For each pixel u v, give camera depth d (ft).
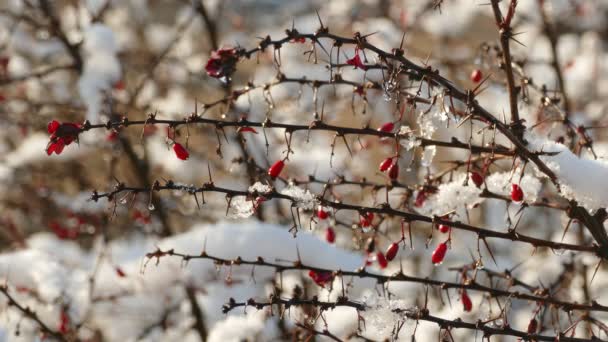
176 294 17.24
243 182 18.85
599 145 17.17
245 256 12.64
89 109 18.17
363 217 9.68
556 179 8.97
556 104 11.33
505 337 15.87
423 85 10.62
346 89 17.34
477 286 9.39
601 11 26.12
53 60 23.41
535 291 10.61
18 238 20.34
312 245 12.49
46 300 15.55
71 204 21.74
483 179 9.91
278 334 14.57
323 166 18.17
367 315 9.20
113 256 19.01
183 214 19.29
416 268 18.65
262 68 22.82
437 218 9.14
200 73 19.69
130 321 17.51
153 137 21.17
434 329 14.24
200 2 19.24
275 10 34.04
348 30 24.17
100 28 18.98
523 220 21.27
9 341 15.53
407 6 23.77
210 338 14.32
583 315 10.17
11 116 21.25
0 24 22.47
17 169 21.98
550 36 15.21
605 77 24.57
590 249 9.46
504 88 12.94
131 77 22.81
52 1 21.02
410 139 9.37
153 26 26.71
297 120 19.29
